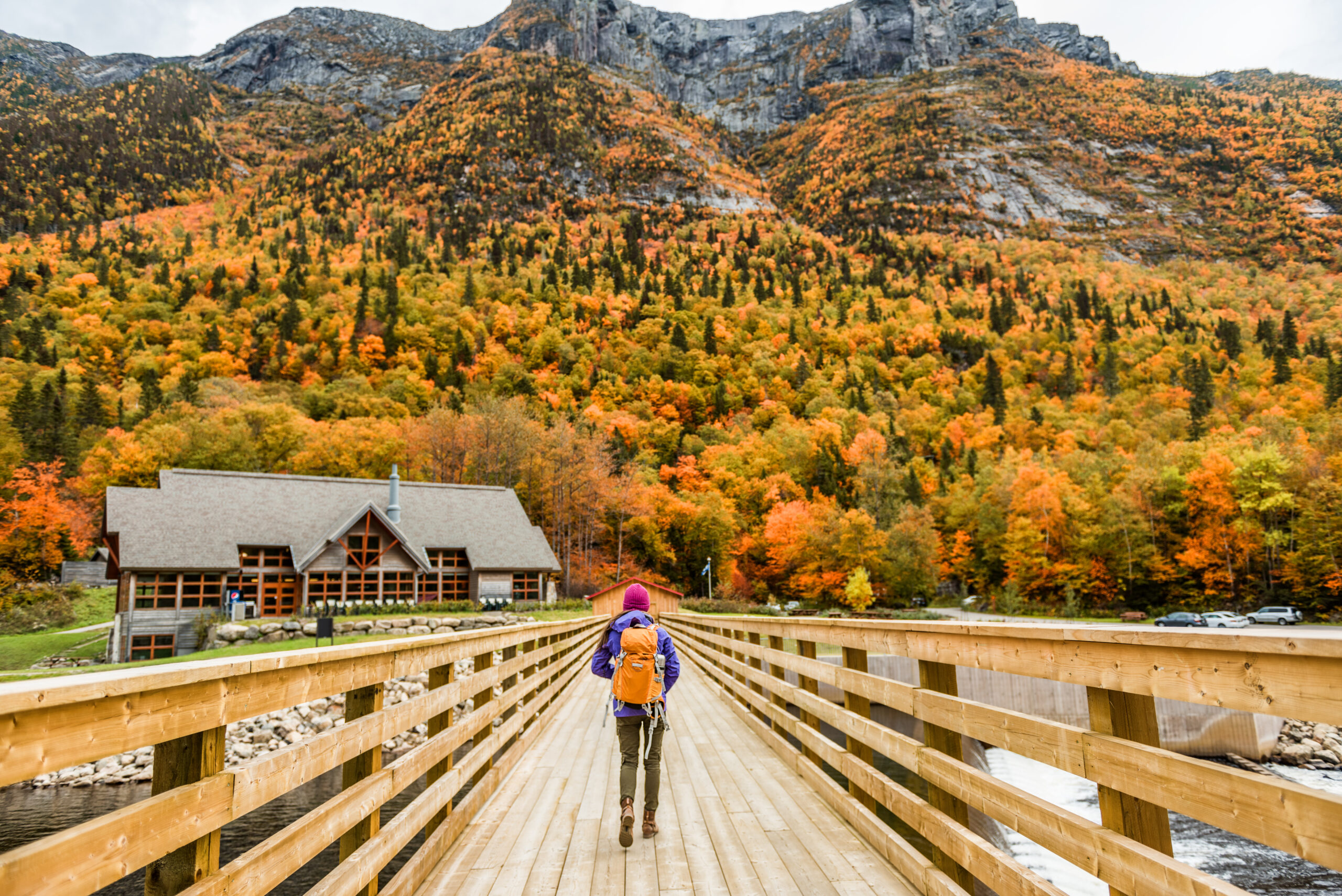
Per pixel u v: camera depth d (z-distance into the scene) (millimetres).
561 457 67062
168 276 145875
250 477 35875
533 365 123375
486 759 5793
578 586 64562
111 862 1604
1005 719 2898
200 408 82625
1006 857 2801
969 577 73750
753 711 9336
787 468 95312
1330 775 15703
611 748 7836
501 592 39188
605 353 130000
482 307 141875
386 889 3484
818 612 56438
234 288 142750
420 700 4133
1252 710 1763
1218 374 130750
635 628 4984
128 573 30766
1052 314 183375
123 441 71500
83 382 99500
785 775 6418
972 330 174250
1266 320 152625
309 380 104938
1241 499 55344
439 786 4395
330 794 12648
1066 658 2555
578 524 68250
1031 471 66938
